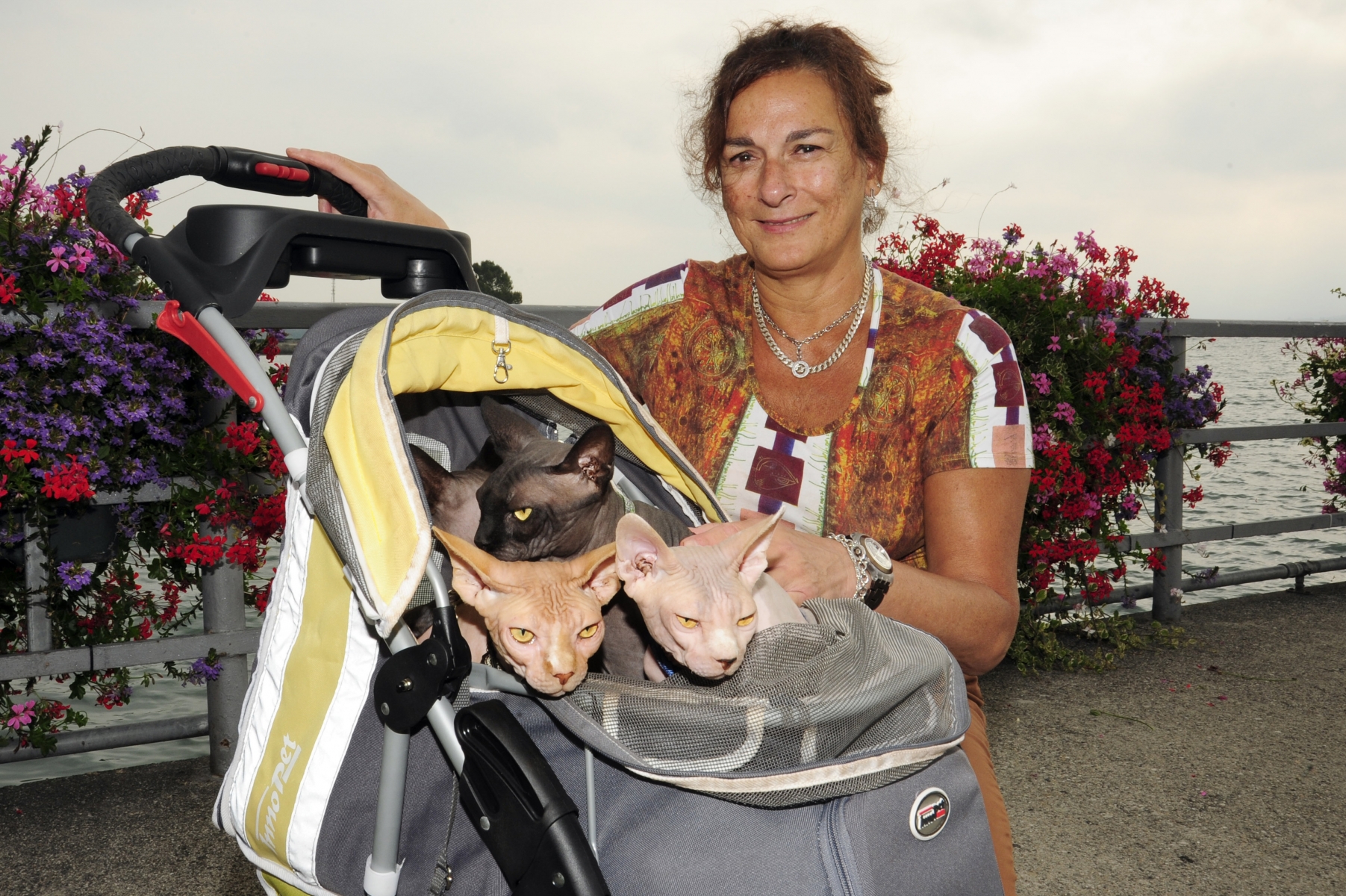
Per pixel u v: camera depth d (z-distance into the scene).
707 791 1.23
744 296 2.24
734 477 2.18
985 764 1.93
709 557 1.46
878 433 2.08
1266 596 6.43
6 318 3.23
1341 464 6.67
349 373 1.43
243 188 2.01
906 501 2.08
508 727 1.29
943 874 1.37
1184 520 7.62
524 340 1.73
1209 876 3.07
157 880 2.96
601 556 1.42
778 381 2.17
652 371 2.31
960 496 1.97
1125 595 5.83
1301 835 3.32
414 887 1.44
